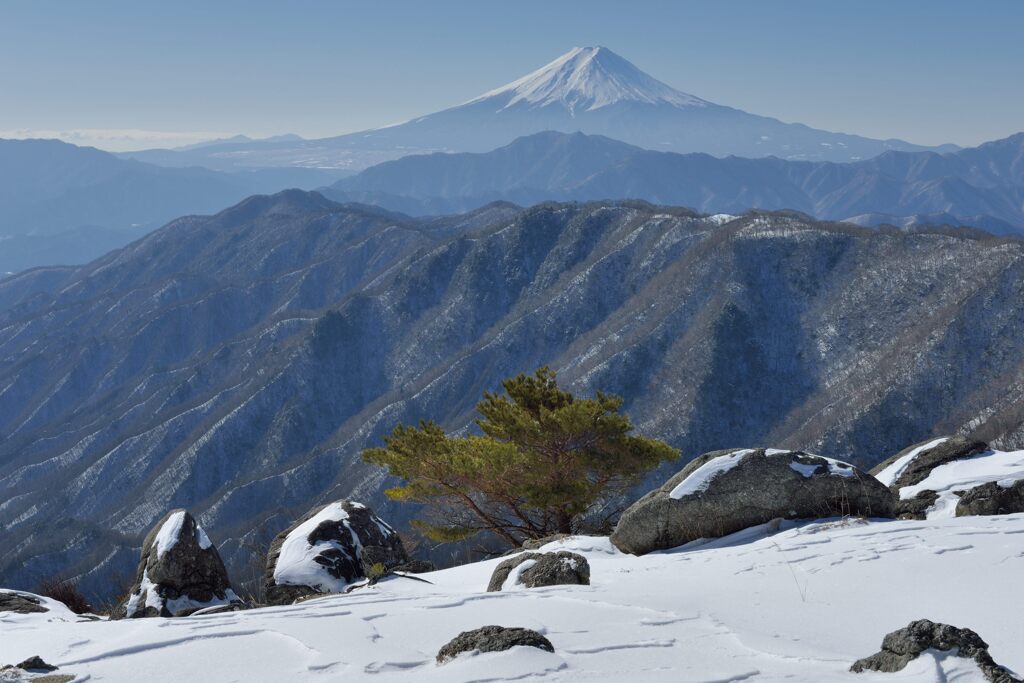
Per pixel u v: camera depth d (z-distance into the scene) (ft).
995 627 19.94
